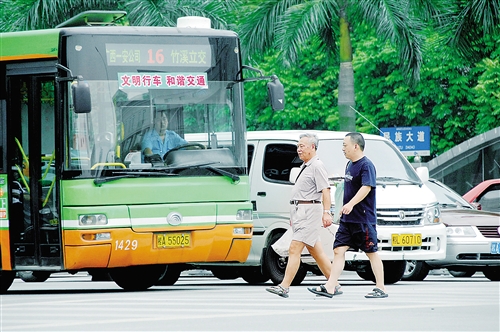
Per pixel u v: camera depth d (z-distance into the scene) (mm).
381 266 28172
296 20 56250
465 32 58031
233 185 32250
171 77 31672
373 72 87062
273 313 23547
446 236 37656
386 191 36500
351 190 27938
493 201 48156
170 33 31828
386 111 86625
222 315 23094
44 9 61500
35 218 31438
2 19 63531
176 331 19875
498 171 72312
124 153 30891
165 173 31266
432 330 20000
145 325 21078
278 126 90812
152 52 31500
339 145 36812
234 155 32375
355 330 19922
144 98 31281
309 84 89500
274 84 32344
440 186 44469
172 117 31625
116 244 30531
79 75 30391
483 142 72375
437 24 58500
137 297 29250
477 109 85125
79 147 30562
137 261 31000
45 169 31219
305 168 28453
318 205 28438
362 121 87625
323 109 89438
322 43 61406
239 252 32438
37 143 31422
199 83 32000
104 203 30516
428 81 85125
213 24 62750
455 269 40969
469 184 73188
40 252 31312
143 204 30938
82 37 30828
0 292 34344
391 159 38312
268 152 36875
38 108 31422
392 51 84562
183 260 31594
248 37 57812
